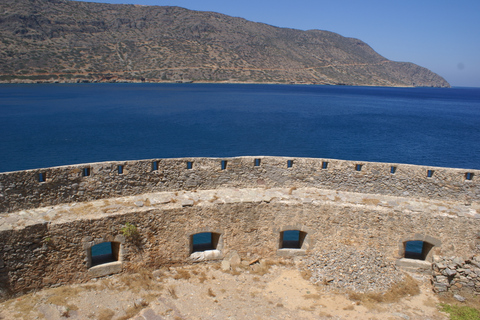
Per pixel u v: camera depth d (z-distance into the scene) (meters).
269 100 136.00
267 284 16.58
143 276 16.31
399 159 49.19
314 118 90.25
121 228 15.95
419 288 16.56
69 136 57.72
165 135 60.84
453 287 15.96
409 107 139.00
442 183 19.02
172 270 17.17
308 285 16.55
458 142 63.66
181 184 18.94
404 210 17.88
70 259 15.14
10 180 14.91
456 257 16.34
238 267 17.73
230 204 17.72
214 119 81.69
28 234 14.09
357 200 18.80
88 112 86.75
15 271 14.05
